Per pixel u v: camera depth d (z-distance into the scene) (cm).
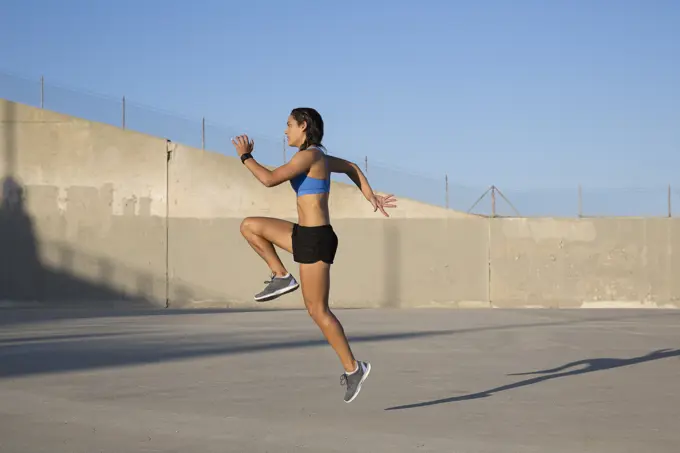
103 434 614
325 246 634
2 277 2233
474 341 1312
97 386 843
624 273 2273
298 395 790
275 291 644
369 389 831
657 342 1306
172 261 2258
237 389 824
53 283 2238
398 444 585
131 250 2252
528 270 2278
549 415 695
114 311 2083
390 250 2278
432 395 795
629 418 682
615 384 866
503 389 832
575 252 2277
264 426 646
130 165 2264
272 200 2266
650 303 2262
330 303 2281
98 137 2261
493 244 2281
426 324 1655
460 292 2277
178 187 2266
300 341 1296
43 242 2241
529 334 1438
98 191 2255
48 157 2255
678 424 659
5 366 998
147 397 778
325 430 631
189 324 1639
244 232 647
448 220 2281
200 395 789
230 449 566
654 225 2267
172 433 618
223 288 2255
